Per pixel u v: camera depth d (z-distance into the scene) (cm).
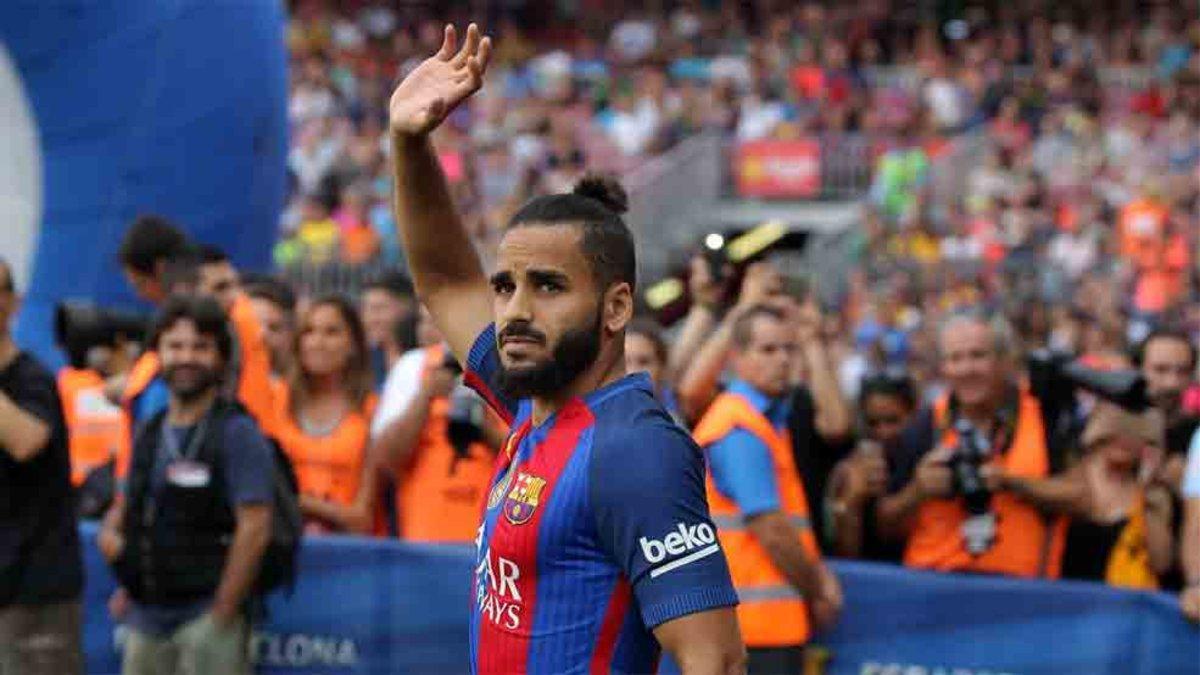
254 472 945
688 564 501
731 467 933
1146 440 985
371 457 1086
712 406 963
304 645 1052
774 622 938
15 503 923
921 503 986
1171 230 2666
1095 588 940
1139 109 3662
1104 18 4300
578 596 512
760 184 3456
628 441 509
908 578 973
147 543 946
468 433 1068
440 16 4628
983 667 962
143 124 1555
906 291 2534
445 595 1034
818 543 1053
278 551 958
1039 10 4322
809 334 1066
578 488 511
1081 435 988
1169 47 4069
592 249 515
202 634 938
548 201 522
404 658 1039
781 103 3625
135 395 998
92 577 1080
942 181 3338
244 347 1020
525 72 4028
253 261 1644
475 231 2855
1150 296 2558
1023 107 3656
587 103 3766
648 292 1188
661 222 3338
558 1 4631
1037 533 977
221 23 1583
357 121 3684
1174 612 921
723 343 1012
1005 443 984
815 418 1054
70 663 945
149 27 1552
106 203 1554
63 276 1554
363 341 1091
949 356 982
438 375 1061
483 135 3472
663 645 502
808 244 3050
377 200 3147
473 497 1068
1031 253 2866
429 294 590
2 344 926
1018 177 3162
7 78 1544
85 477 1123
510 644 520
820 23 4125
